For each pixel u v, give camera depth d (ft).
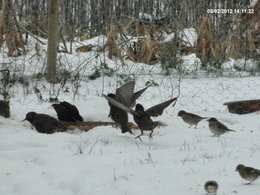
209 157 31.65
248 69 64.90
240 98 52.95
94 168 29.45
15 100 49.70
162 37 70.23
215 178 26.45
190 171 28.12
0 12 60.03
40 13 74.69
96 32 79.00
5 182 27.61
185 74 60.85
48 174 28.53
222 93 54.39
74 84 55.11
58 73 57.26
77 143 35.50
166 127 41.19
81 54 64.75
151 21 73.67
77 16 81.66
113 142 36.09
